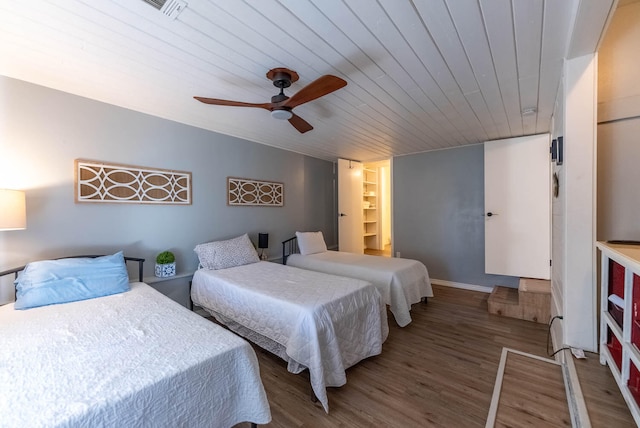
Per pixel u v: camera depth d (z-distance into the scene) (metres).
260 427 1.63
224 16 1.44
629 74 1.70
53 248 2.39
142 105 2.71
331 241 5.45
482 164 4.16
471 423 1.64
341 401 1.85
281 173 4.44
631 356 1.07
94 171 2.59
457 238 4.41
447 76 2.05
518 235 3.69
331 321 2.01
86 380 1.12
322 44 1.68
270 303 2.20
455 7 1.37
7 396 1.02
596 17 1.32
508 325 3.00
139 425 1.06
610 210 1.75
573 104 1.75
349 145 4.24
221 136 3.60
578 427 1.33
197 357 1.30
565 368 1.83
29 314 1.84
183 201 3.22
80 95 2.49
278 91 2.34
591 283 1.75
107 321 1.73
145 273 2.94
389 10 1.39
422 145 4.26
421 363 2.29
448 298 3.91
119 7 1.38
